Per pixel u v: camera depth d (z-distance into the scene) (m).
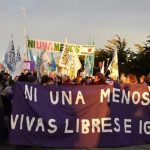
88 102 10.27
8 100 12.16
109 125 10.36
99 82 12.72
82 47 23.31
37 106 9.95
